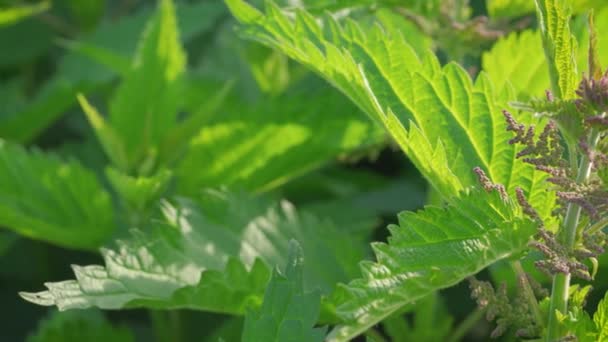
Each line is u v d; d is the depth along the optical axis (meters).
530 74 0.78
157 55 0.84
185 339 0.98
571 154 0.59
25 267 1.12
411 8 0.79
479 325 1.01
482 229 0.58
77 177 0.84
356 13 0.78
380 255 0.57
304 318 0.58
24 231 0.84
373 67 0.65
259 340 0.58
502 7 0.81
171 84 0.85
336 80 0.63
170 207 0.73
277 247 0.77
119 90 0.85
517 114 0.65
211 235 0.74
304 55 0.63
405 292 0.57
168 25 0.84
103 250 0.66
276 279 0.59
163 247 0.69
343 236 0.79
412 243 0.57
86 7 1.25
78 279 0.64
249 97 1.07
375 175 1.14
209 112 0.85
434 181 0.61
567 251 0.58
